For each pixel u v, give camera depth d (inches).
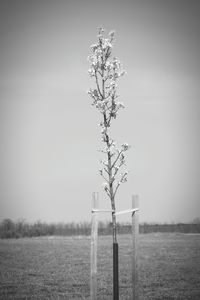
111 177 348.8
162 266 679.7
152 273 631.2
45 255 788.0
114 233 348.5
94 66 356.2
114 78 357.4
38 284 572.4
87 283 579.2
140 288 547.5
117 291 347.6
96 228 332.8
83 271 653.3
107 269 667.4
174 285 562.9
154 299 497.7
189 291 533.6
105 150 350.9
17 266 690.8
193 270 651.5
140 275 618.8
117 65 356.5
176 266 679.7
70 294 524.1
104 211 341.4
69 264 706.8
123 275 623.2
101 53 356.5
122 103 354.9
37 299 505.4
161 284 567.8
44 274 630.5
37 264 700.7
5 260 741.3
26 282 584.7
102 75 356.8
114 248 347.9
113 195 348.5
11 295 523.8
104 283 578.6
